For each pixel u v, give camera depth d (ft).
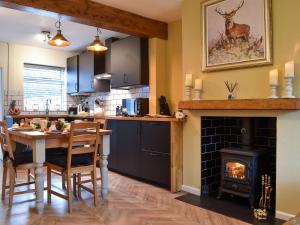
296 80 7.93
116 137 14.07
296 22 7.93
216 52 9.96
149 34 13.35
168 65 14.11
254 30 8.85
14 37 16.67
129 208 9.20
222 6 9.77
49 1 10.18
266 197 8.86
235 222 8.06
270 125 9.98
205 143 10.74
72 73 19.83
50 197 9.81
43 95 19.65
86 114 17.52
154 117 12.07
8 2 9.43
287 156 8.11
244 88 9.19
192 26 10.91
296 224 4.73
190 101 10.48
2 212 8.77
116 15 12.02
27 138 9.04
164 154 11.34
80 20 11.30
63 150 10.96
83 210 9.02
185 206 9.41
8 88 17.88
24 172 14.15
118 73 15.31
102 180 10.17
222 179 9.95
